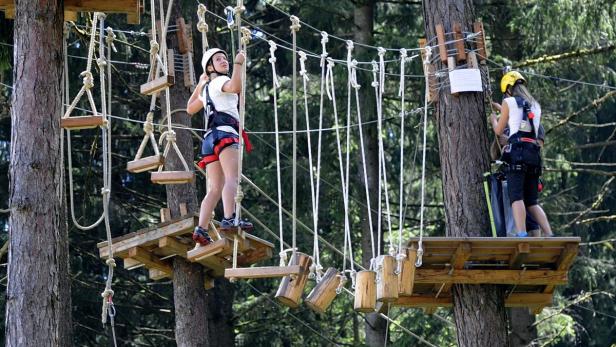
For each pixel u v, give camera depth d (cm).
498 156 1597
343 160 2688
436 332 2766
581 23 2394
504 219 1545
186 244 1708
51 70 1179
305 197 2628
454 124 1611
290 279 1352
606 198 3328
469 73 1600
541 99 2584
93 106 1244
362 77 2539
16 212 1140
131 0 1228
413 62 2472
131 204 2630
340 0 2612
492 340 1564
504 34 2659
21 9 1185
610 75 2755
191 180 1288
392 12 2839
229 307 2619
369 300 1379
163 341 2741
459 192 1592
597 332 3344
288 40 2775
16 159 1155
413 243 1450
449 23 1630
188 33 1848
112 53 2409
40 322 1119
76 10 1230
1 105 2220
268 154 2642
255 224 2620
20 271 1127
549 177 2648
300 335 2767
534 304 1633
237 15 1280
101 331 2566
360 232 2825
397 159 2961
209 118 1325
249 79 2914
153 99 1295
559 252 1493
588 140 3281
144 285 2642
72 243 2438
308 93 2653
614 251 3381
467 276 1518
